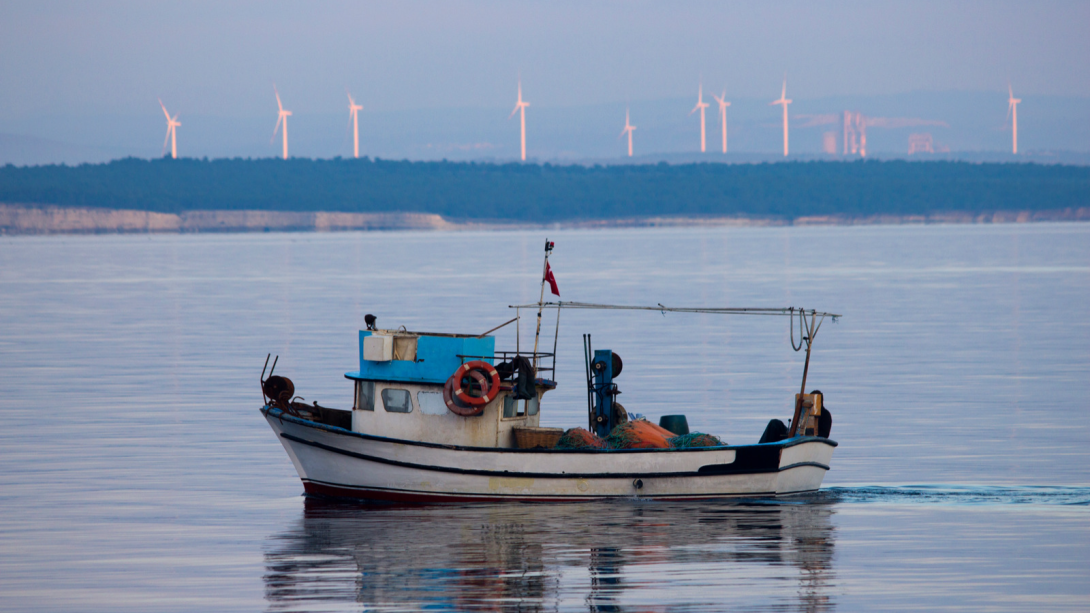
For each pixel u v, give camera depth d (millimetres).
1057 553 80438
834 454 117312
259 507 96688
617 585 73312
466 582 74188
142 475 109750
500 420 98000
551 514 92500
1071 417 138625
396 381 99125
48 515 93812
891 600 70375
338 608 69438
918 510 93688
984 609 68812
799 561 78625
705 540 84188
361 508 96250
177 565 79125
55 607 70750
